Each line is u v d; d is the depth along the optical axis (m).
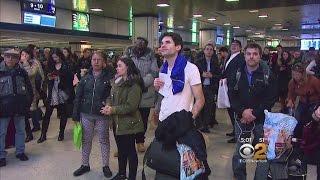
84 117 4.43
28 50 6.70
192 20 19.94
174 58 2.85
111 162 5.02
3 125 4.92
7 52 4.95
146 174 4.45
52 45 17.45
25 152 5.57
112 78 4.39
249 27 25.33
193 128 2.65
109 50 21.44
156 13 16.56
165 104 2.84
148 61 5.04
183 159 2.53
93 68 4.41
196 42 29.78
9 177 4.47
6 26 13.38
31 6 14.30
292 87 5.40
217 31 28.52
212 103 6.70
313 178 4.21
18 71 5.04
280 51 9.21
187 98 2.82
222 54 8.04
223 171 4.59
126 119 3.93
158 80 2.89
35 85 6.83
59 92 6.07
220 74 6.42
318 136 2.84
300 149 2.90
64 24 16.83
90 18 18.62
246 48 3.56
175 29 26.00
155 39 16.91
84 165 4.59
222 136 6.54
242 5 13.42
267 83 3.51
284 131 2.91
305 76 5.07
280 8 14.53
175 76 2.79
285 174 2.93
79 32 17.81
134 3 13.25
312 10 15.34
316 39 42.00
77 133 4.41
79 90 4.43
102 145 4.46
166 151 2.60
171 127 2.57
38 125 7.03
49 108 6.16
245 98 3.58
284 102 8.71
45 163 5.02
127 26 22.20
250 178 4.25
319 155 2.88
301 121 2.95
